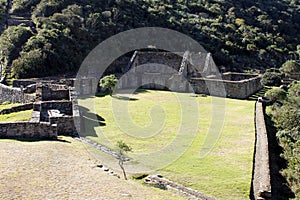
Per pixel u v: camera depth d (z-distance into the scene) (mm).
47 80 32125
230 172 12781
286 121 22500
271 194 11453
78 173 10969
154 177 11727
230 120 21500
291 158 16297
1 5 55219
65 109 19453
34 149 13023
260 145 15562
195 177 12242
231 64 52125
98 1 55531
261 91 36219
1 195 8883
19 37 39875
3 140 14180
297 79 45688
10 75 34594
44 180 10102
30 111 19672
